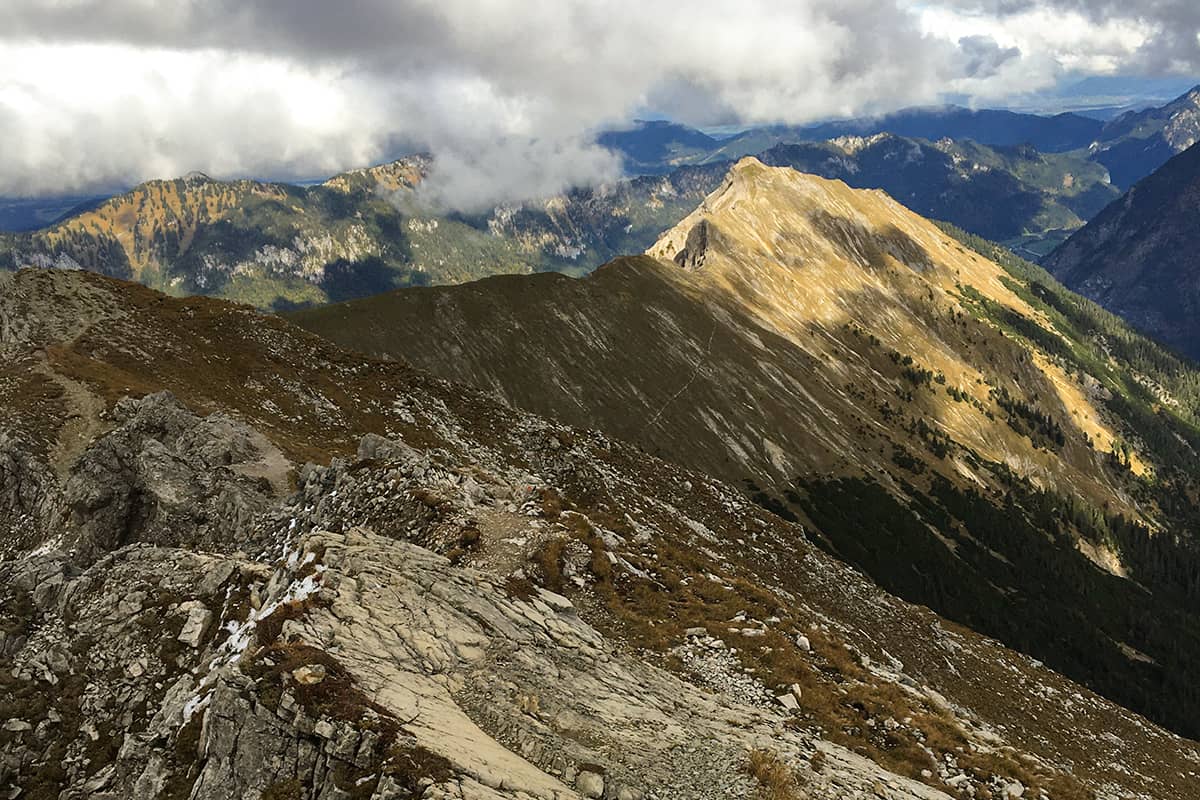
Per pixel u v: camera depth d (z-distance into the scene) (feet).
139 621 117.29
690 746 91.50
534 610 115.96
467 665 95.61
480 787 70.44
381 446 193.36
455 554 129.70
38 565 139.13
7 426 195.52
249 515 169.68
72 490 177.37
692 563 157.58
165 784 83.41
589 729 89.10
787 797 83.61
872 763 104.83
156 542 170.81
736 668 121.60
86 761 96.94
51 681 109.09
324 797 71.72
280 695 79.10
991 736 132.67
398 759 71.15
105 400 213.66
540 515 150.30
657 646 121.90
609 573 136.67
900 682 144.25
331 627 93.15
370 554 114.73
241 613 112.37
